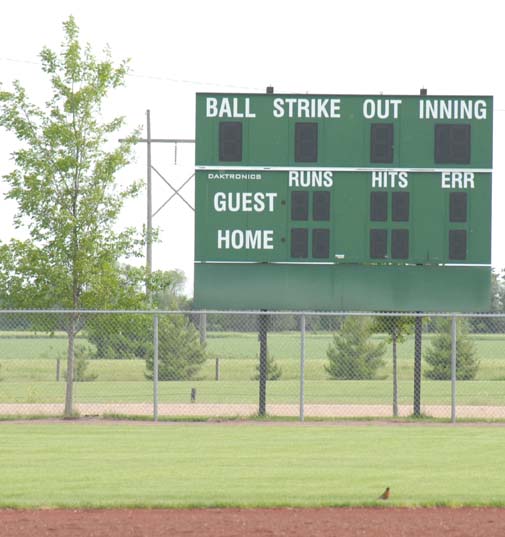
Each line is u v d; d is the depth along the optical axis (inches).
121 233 2092.8
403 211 2073.1
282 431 1771.7
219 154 2076.8
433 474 1289.4
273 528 984.9
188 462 1381.6
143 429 1793.8
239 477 1256.8
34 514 1043.9
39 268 2043.6
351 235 2069.4
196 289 2070.6
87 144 2060.8
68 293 2062.0
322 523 1008.2
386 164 2076.8
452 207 2074.3
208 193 2074.3
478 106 2081.7
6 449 1508.4
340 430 1793.8
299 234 2069.4
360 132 2080.5
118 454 1459.2
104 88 2089.1
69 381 1996.8
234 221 2073.1
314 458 1428.4
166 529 978.1
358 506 1089.4
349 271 2073.1
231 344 6156.5
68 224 2017.7
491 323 6491.1
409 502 1099.9
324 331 7022.6
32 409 2223.2
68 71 2070.6
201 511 1066.1
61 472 1288.1
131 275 2102.6
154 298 2203.5
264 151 2076.8
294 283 2073.1
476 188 2074.3
